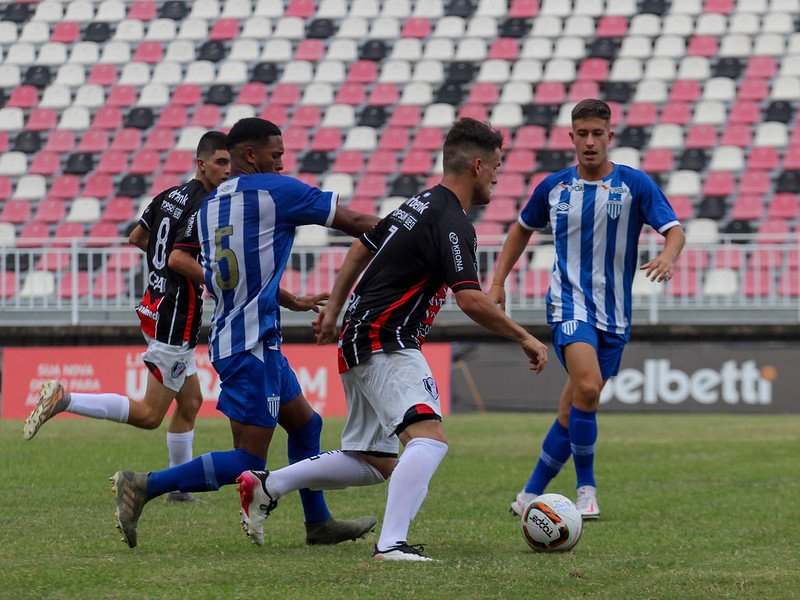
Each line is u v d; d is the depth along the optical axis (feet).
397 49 310.24
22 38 326.03
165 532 70.03
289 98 299.17
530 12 317.83
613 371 83.66
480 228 257.75
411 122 289.12
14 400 192.95
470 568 55.67
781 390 186.60
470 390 192.44
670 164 268.82
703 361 188.44
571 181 82.23
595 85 291.17
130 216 271.08
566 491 95.35
